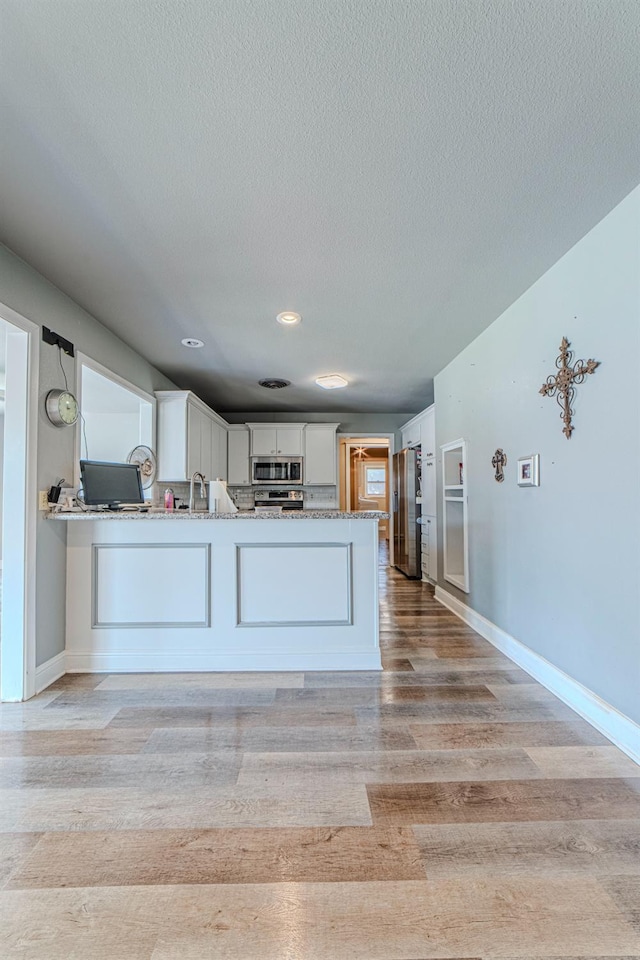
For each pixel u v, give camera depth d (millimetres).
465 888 1259
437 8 1154
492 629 3301
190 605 2818
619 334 1973
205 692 2490
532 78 1340
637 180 1800
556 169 1730
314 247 2283
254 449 6410
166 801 1605
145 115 1467
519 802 1598
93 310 3018
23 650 2395
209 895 1240
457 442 4059
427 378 4863
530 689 2518
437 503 4746
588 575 2199
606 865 1334
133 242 2219
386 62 1295
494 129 1531
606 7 1147
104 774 1758
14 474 2402
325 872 1312
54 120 1486
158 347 3789
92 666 2791
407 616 4039
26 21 1181
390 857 1362
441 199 1913
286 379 4848
